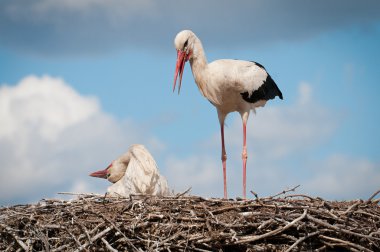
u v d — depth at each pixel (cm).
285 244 1228
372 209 1291
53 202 1343
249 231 1230
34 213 1316
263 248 1213
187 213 1262
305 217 1210
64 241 1259
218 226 1231
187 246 1216
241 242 1201
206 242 1220
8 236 1316
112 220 1241
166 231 1230
